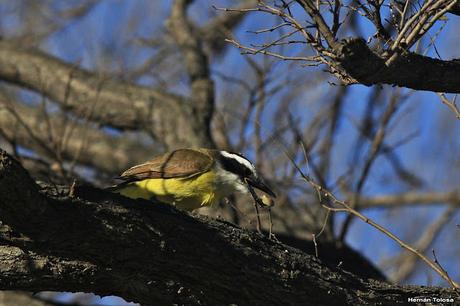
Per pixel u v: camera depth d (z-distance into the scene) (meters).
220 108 17.98
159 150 18.48
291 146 15.45
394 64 7.47
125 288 8.31
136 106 17.55
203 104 17.28
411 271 17.52
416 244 17.97
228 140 16.72
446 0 7.81
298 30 8.01
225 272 8.41
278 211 15.93
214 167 12.20
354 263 15.52
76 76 18.03
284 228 15.71
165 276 8.26
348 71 7.45
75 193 7.73
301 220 15.89
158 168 12.08
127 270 8.11
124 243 7.93
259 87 15.68
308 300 8.78
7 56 18.47
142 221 8.00
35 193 7.33
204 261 8.30
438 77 7.98
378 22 8.00
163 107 17.53
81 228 7.73
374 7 7.96
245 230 8.69
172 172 12.04
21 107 18.28
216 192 12.31
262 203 9.71
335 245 15.54
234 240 8.52
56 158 14.84
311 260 8.96
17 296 14.57
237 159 12.41
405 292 9.22
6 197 7.19
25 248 7.70
